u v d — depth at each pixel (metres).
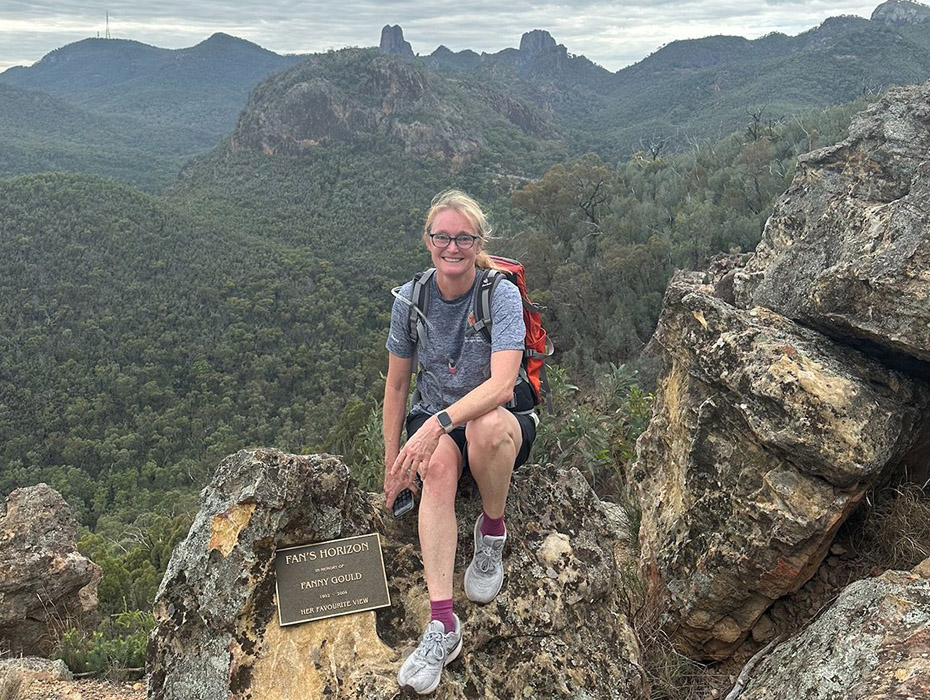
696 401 4.30
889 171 4.72
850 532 4.01
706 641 4.08
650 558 4.43
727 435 3.99
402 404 3.16
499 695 2.88
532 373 3.01
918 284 3.58
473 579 3.00
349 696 2.67
